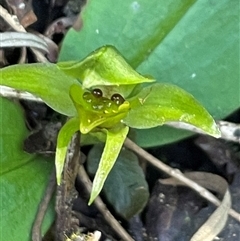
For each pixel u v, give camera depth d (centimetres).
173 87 6
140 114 6
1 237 6
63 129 6
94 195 6
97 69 5
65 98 6
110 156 6
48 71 6
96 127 6
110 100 6
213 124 6
